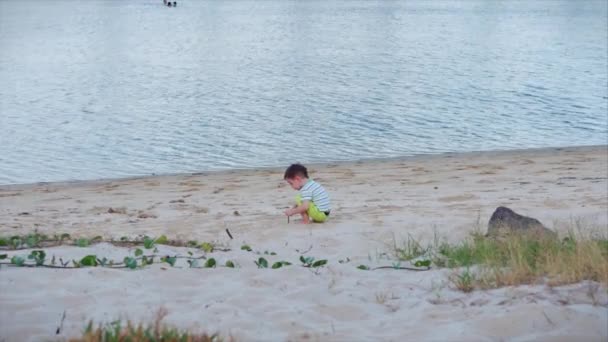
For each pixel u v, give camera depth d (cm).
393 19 7656
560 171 1719
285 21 7369
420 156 2056
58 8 9119
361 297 681
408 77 3694
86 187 1689
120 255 847
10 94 3198
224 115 2723
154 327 551
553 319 585
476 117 2695
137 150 2191
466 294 675
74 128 2503
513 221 959
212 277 747
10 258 799
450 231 1037
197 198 1466
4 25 6719
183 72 3900
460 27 6731
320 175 1738
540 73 3853
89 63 4275
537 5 10344
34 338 559
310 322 612
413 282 738
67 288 690
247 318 614
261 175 1789
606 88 3381
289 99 3052
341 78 3653
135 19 7600
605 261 708
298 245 980
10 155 2130
